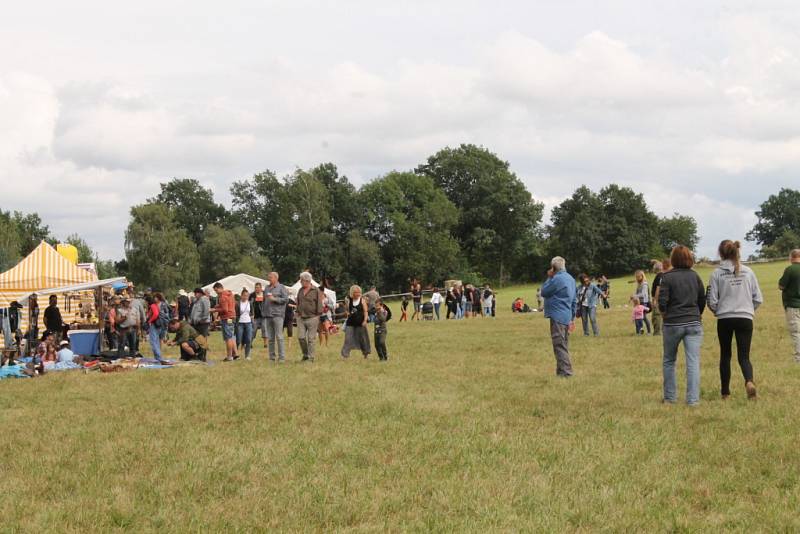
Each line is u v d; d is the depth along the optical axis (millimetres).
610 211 120875
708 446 8953
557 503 7105
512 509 6973
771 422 10016
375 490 7660
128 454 9469
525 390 13461
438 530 6492
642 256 118312
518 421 10766
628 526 6477
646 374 14992
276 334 19875
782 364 15516
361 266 102875
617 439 9422
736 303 11500
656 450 8883
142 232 89688
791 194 168125
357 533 6477
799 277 15750
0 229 80312
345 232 108062
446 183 117938
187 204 114812
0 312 27156
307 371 17156
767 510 6707
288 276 101812
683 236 136125
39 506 7434
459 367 17344
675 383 11680
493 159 118500
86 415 12352
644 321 26422
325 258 98688
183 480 8180
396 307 66938
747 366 11555
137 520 6961
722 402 11484
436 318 45219
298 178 101375
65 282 32000
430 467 8484
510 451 9047
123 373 18344
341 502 7293
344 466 8602
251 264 94438
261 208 107500
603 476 7953
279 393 13852
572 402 12039
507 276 121875
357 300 19781
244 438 10172
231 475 8336
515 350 21109
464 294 45719
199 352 21188
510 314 44812
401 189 109812
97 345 25656
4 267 74250
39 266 31938
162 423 11391
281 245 101938
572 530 6453
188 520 6922
